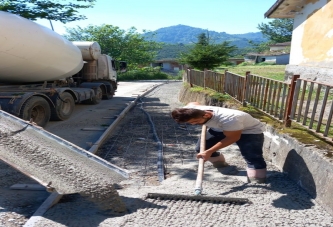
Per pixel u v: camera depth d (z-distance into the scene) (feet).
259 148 13.89
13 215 11.26
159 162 16.88
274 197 12.44
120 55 143.95
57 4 35.24
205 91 37.09
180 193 12.54
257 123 13.73
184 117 12.24
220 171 15.67
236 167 16.31
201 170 12.75
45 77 30.60
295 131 16.24
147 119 31.99
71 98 32.12
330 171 11.57
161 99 54.13
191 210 11.41
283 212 11.19
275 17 40.04
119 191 13.11
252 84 23.30
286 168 15.06
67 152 13.15
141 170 16.08
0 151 12.16
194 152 19.72
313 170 12.68
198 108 13.42
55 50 28.02
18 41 23.44
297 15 35.94
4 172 15.26
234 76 28.12
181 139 23.18
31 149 12.75
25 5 34.24
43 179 11.36
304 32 34.22
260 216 10.90
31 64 26.37
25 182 14.19
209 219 10.74
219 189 13.19
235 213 11.18
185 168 16.40
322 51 30.78
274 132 17.21
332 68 28.89
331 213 10.96
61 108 29.99
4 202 12.21
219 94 32.24
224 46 60.18
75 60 33.81
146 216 10.91
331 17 29.30
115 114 35.12
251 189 13.10
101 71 48.67
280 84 18.48
